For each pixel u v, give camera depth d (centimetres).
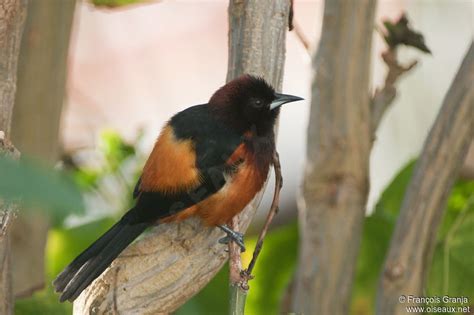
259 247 614
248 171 840
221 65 1734
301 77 1614
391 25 784
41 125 936
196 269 686
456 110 699
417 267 719
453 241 905
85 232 963
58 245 993
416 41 781
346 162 753
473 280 893
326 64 755
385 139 1348
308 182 767
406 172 967
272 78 811
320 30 768
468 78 696
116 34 1708
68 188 205
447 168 705
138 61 1697
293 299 851
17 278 912
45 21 912
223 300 983
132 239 788
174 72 1712
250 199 859
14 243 905
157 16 1750
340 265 759
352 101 752
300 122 1503
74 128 1452
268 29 763
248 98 856
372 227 969
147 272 670
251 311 1063
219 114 870
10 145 536
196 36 1748
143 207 811
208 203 809
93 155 1065
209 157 829
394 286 723
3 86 607
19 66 917
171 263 677
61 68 945
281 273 1059
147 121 1591
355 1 746
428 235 719
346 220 754
